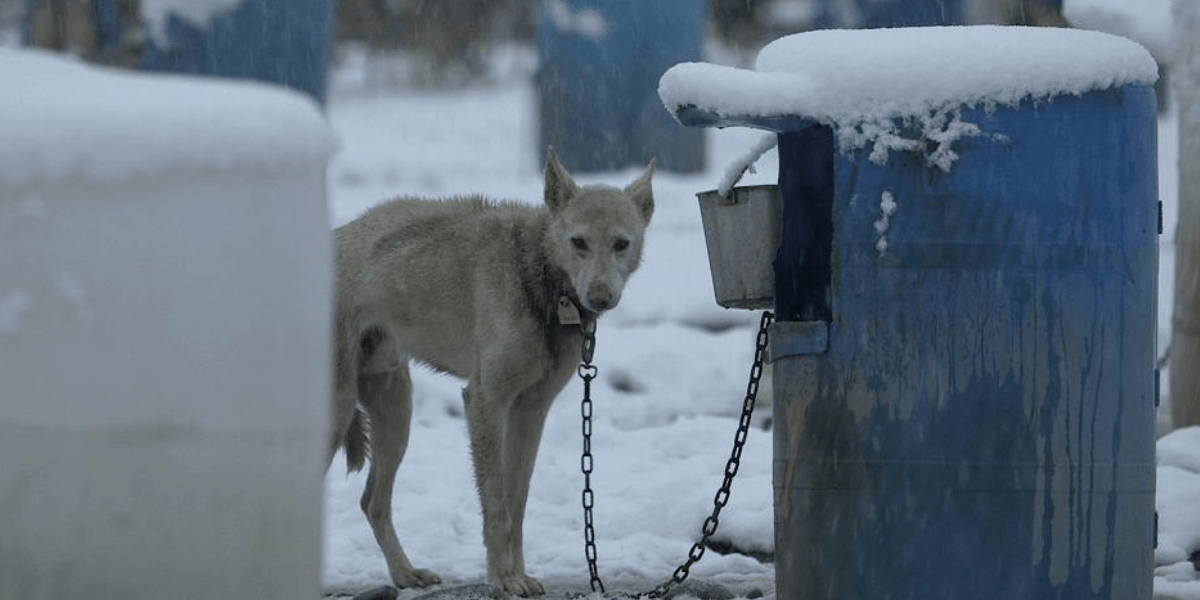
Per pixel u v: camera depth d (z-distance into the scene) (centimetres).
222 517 493
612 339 2158
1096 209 927
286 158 505
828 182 940
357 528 1576
